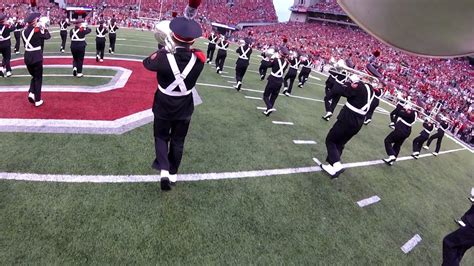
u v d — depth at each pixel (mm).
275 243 3658
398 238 4484
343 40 43094
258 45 30828
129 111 6730
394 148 7680
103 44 11414
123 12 35312
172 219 3664
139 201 3861
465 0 866
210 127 6734
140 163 4734
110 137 5406
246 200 4363
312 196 4914
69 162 4445
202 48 19828
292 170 5602
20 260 2783
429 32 976
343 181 5754
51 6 32219
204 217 3814
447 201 6461
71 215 3432
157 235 3375
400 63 32938
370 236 4320
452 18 918
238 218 3941
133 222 3496
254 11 58094
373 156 7773
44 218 3322
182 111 3648
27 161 4309
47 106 6324
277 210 4312
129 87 8570
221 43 12484
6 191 3646
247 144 6270
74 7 32938
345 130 5297
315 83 16641
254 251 3453
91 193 3854
